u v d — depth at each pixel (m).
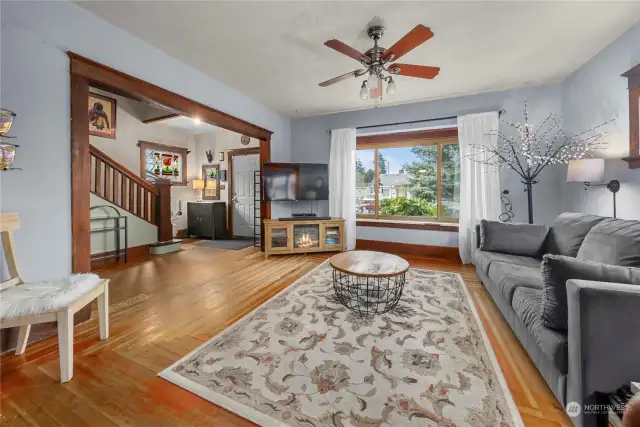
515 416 1.23
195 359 1.67
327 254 4.52
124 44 2.39
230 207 6.52
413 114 4.31
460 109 4.03
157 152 5.98
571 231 2.32
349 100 4.19
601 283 1.13
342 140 4.73
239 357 1.69
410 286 2.94
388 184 4.85
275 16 2.20
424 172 4.59
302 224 4.42
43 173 1.91
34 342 1.85
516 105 3.74
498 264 2.33
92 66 2.15
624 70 2.48
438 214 4.46
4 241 1.66
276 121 4.78
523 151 3.64
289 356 1.70
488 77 3.37
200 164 6.78
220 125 3.61
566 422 1.19
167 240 4.81
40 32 1.88
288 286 2.96
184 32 2.42
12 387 1.43
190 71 3.05
